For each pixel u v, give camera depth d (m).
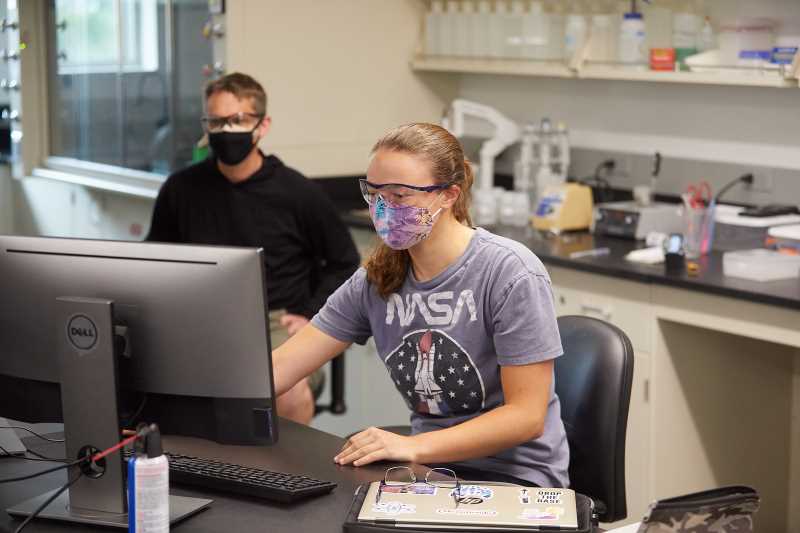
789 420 3.44
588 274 3.21
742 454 3.32
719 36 3.53
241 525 1.53
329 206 3.12
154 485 1.42
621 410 2.05
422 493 1.59
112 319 1.55
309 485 1.64
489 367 1.91
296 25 4.02
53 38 4.80
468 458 1.81
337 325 2.05
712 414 3.22
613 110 4.03
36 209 5.53
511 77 4.39
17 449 1.85
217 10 3.84
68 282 1.62
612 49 3.77
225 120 2.95
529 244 3.49
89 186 4.60
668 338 3.07
